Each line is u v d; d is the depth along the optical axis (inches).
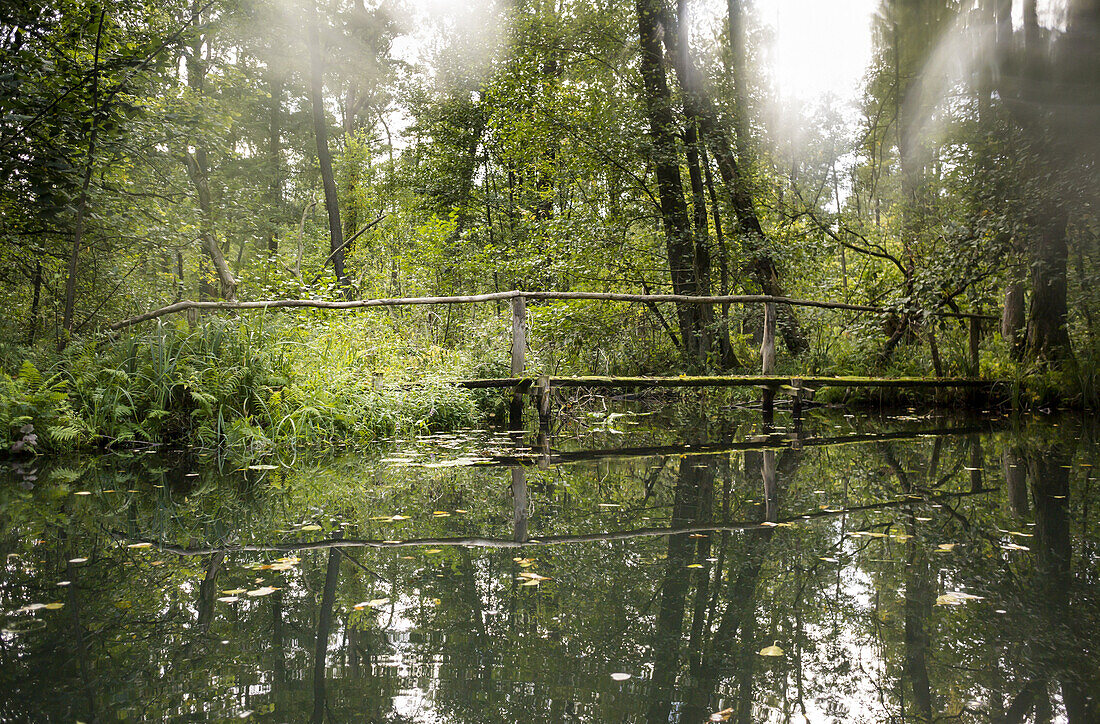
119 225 242.8
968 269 285.9
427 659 57.6
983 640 60.3
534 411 301.4
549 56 426.3
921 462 164.2
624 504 122.3
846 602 70.7
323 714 46.9
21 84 181.3
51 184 196.7
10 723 45.7
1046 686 51.1
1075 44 216.2
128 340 186.7
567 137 410.9
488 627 64.8
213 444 179.0
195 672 54.4
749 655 58.3
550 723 45.7
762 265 382.0
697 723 45.7
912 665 55.6
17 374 177.2
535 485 140.2
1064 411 289.7
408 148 662.5
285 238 690.8
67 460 160.2
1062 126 238.7
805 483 140.5
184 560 86.0
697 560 86.5
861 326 329.7
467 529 103.7
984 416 279.4
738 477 147.9
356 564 84.7
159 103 265.3
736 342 422.6
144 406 185.0
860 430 237.1
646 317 392.5
